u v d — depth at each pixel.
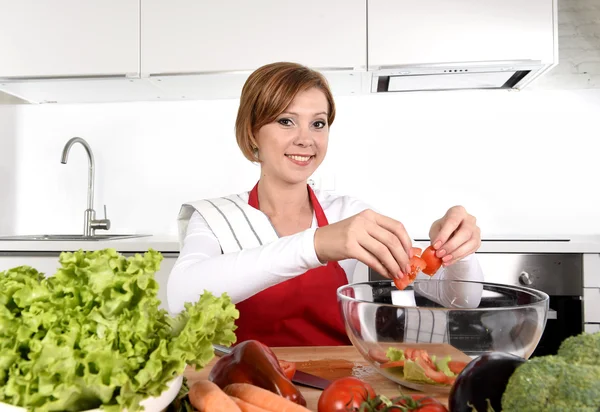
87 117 2.68
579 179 2.52
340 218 1.43
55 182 2.69
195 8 2.23
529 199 2.54
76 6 2.27
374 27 2.17
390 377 0.74
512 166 2.54
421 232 2.54
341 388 0.59
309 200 1.42
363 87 2.45
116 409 0.50
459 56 2.15
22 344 0.52
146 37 2.25
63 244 2.11
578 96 2.52
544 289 2.01
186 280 0.95
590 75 2.50
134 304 0.56
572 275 2.00
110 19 2.26
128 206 2.68
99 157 2.68
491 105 2.54
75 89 2.44
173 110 2.65
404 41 2.17
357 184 2.60
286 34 2.20
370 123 2.59
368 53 2.18
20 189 2.71
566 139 2.52
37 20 2.28
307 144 1.23
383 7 2.17
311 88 1.22
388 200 2.59
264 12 2.21
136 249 2.11
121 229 2.68
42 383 0.49
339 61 2.19
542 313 0.71
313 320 1.23
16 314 0.56
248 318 1.22
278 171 1.26
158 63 2.25
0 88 2.42
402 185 2.58
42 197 2.70
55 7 2.28
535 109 2.53
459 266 1.16
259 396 0.60
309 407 0.68
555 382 0.46
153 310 0.58
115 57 2.26
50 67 2.28
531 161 2.54
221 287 0.89
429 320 0.69
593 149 2.51
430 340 0.70
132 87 2.42
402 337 0.71
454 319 0.69
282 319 1.22
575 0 2.49
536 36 2.13
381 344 0.72
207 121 2.64
